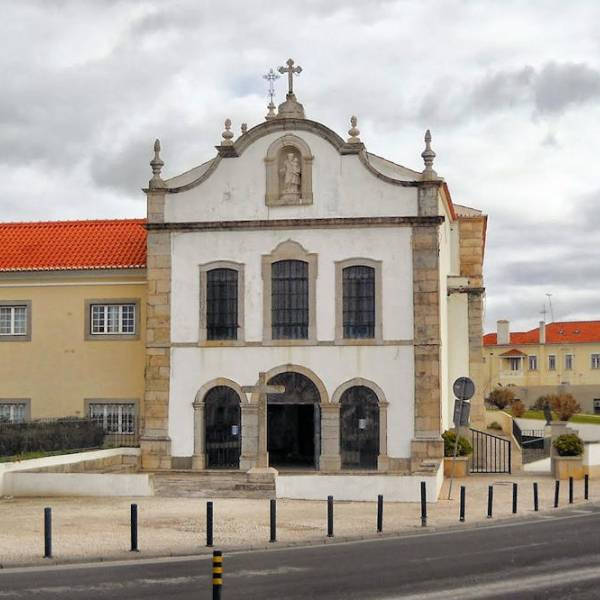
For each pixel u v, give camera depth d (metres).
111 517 23.59
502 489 29.44
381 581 16.08
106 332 36.84
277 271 33.78
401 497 26.56
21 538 20.41
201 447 33.59
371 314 33.19
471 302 40.34
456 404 27.52
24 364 37.28
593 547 19.44
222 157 34.16
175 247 34.28
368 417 33.00
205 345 33.81
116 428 36.56
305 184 33.69
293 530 21.55
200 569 17.25
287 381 33.47
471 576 16.53
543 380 95.81
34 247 38.31
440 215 33.25
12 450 30.08
